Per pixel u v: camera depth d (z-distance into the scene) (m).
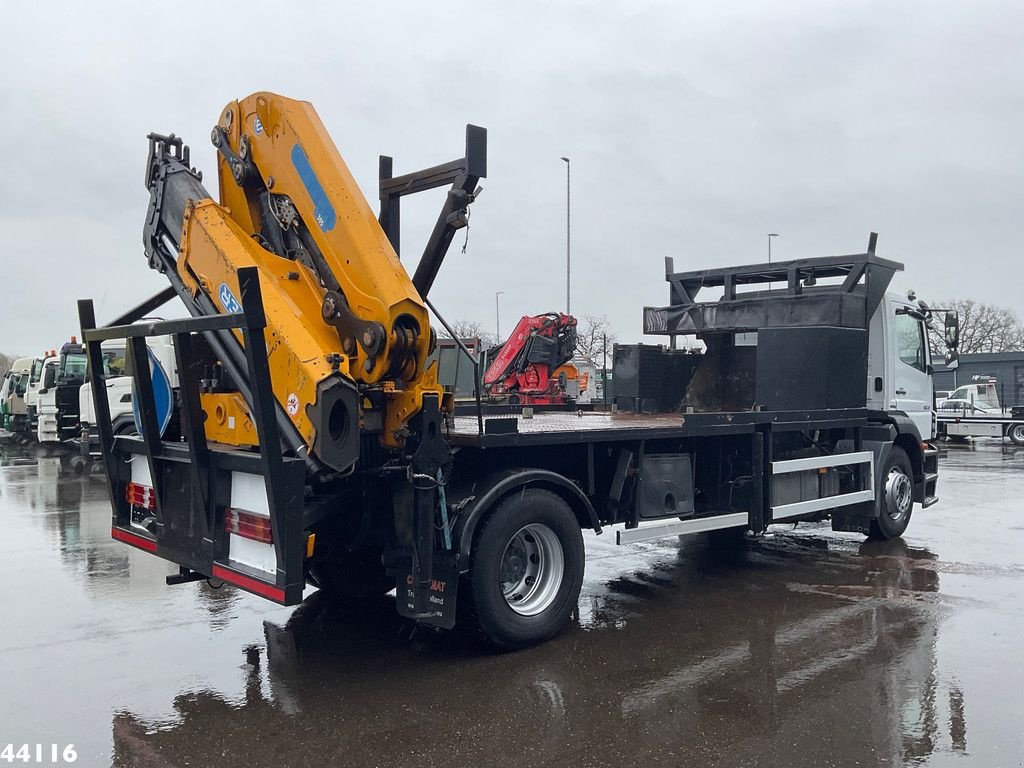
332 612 6.18
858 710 4.24
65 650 5.27
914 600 6.42
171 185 5.68
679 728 4.04
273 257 5.07
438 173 5.39
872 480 8.44
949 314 10.02
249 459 4.51
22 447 24.39
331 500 4.72
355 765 3.67
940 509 11.29
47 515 10.96
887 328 9.13
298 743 3.89
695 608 6.26
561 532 5.47
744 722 4.10
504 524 5.11
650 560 8.11
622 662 5.02
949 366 10.13
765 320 8.93
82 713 4.27
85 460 19.41
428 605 4.84
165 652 5.24
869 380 8.91
